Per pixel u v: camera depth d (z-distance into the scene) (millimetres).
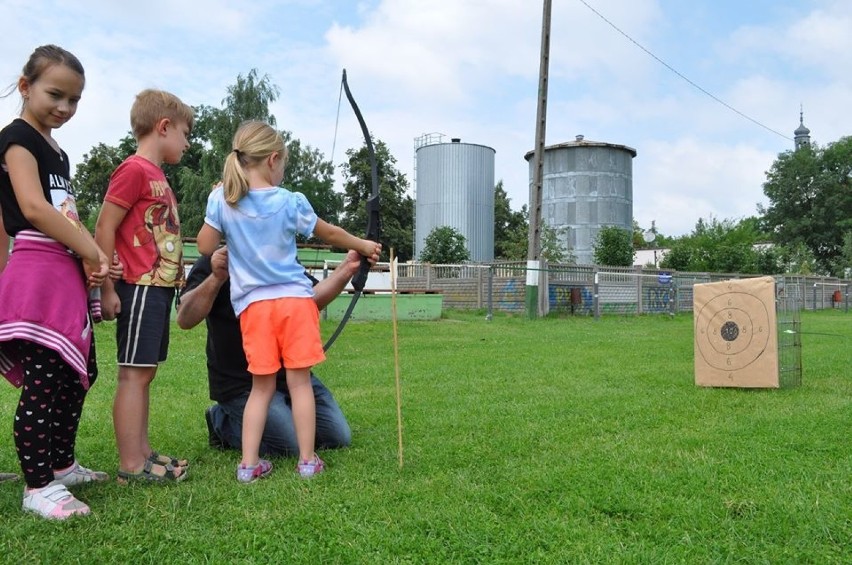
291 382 2881
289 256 2891
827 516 2305
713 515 2336
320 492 2582
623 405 4344
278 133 2975
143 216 2682
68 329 2346
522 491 2578
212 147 29531
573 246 29359
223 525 2254
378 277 14906
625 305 18031
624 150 29703
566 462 2975
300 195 2953
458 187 28641
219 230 2879
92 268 2410
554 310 16141
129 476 2707
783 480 2713
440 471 2859
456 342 8844
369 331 10219
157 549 2064
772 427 3658
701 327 5262
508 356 7223
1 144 2316
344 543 2107
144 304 2686
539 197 15156
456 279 17219
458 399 4586
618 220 29484
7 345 2350
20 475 2840
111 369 5980
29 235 2346
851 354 7645
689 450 3201
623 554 2023
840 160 49812
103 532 2170
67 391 2596
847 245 43406
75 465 2730
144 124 2771
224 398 3199
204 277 3219
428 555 2033
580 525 2260
